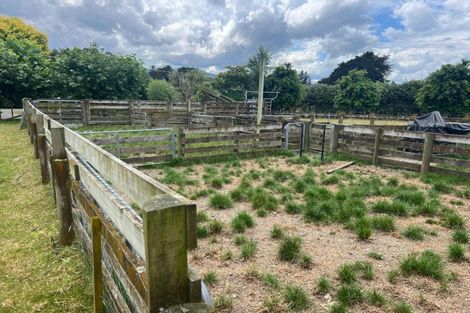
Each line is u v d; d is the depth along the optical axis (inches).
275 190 219.5
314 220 167.9
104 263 90.4
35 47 805.9
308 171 272.1
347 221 164.1
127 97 831.1
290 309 99.3
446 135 269.9
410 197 197.9
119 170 75.1
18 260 126.6
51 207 180.4
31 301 103.3
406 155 300.5
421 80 1535.4
